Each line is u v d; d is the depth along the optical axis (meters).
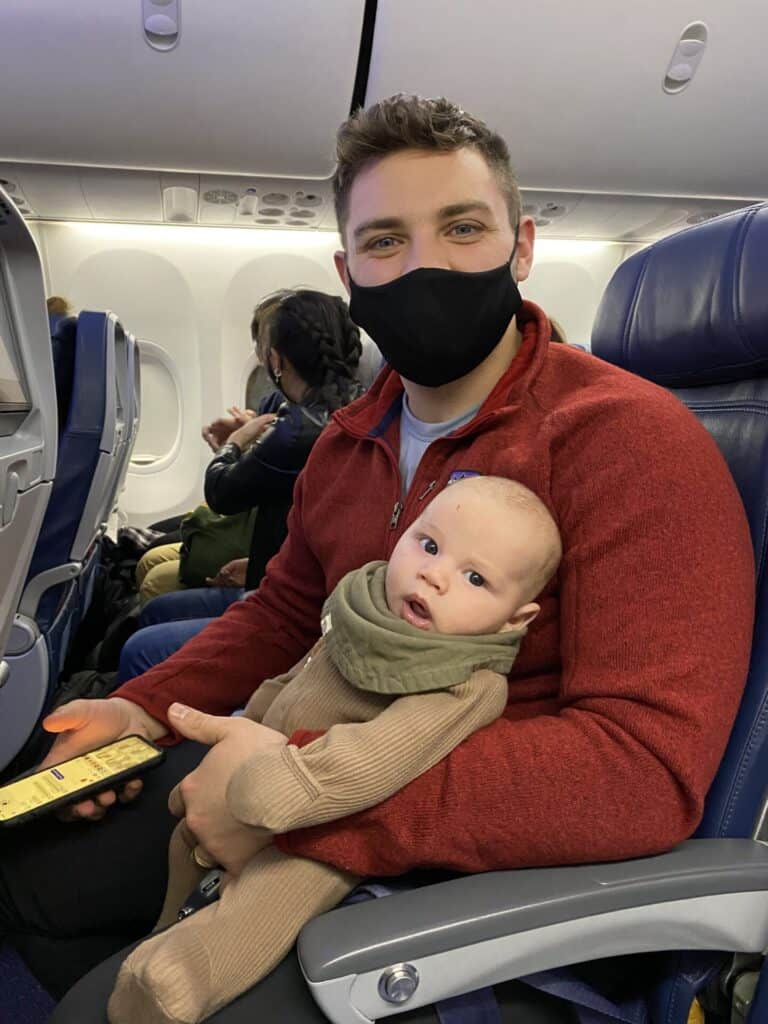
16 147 2.78
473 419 0.92
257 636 1.21
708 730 0.65
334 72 2.48
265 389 3.74
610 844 0.65
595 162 3.03
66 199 3.36
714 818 0.77
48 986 1.00
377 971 0.58
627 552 0.72
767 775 0.76
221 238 3.96
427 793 0.67
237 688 1.19
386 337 0.95
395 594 0.80
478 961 0.61
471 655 0.74
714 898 0.68
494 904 0.61
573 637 0.74
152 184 3.17
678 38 2.46
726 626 0.69
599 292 4.52
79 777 0.99
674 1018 0.76
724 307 0.91
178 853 0.90
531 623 0.83
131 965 0.66
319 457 1.19
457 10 2.31
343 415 1.15
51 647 1.89
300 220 3.70
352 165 0.92
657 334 1.02
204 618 2.28
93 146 2.78
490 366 1.00
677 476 0.73
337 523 1.10
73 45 2.32
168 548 3.00
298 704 0.84
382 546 1.01
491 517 0.77
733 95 2.71
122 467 2.65
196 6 2.24
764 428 0.87
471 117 0.92
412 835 0.66
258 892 0.68
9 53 2.33
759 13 2.42
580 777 0.65
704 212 3.62
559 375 0.93
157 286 4.01
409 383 1.02
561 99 2.65
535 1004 0.73
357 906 0.63
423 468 0.96
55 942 0.97
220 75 2.45
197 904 0.78
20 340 1.21
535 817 0.65
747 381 0.94
